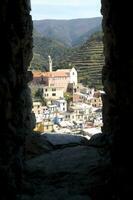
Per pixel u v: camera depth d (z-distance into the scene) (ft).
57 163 25.76
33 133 29.63
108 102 23.94
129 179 16.85
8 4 19.44
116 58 19.56
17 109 21.27
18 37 21.11
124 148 17.79
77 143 30.66
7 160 18.37
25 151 25.11
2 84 17.85
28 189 21.63
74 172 24.00
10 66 19.34
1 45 18.54
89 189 21.62
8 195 18.17
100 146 28.60
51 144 30.04
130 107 16.98
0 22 18.24
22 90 23.18
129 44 17.10
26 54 24.26
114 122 20.72
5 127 18.72
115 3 19.26
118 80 19.08
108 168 22.26
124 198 17.13
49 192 21.50
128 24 17.35
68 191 21.54
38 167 24.90
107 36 22.94
